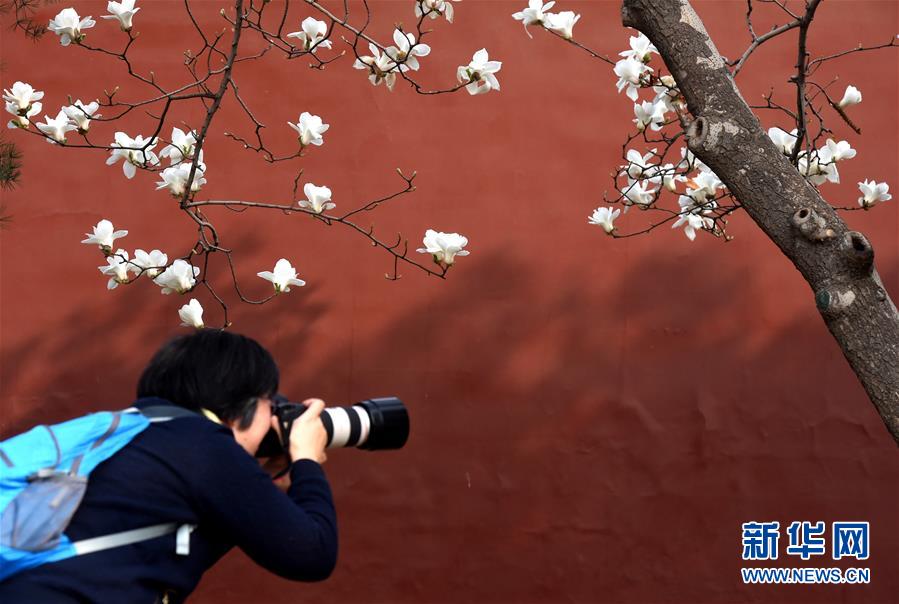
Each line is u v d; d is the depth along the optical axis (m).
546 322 10.48
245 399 3.91
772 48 10.58
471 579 10.34
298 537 3.57
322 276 10.50
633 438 10.41
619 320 10.48
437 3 5.93
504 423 10.41
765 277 10.48
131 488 3.57
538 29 10.64
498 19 10.64
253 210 10.50
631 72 6.56
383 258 10.52
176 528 3.62
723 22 10.63
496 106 10.60
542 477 10.40
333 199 10.54
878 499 10.37
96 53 10.50
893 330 4.51
